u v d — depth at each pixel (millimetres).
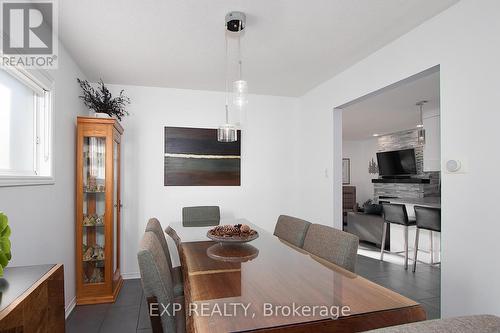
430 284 3191
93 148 2826
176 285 1808
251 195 3975
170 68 3051
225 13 2023
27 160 2035
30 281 1142
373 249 4828
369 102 4516
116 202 3189
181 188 3713
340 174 3352
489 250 1690
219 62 2896
